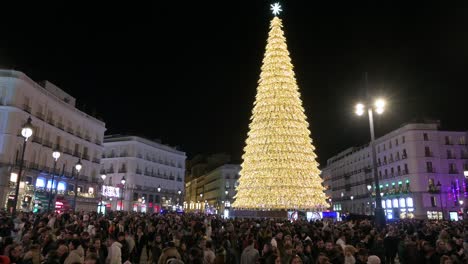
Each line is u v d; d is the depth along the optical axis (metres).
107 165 86.62
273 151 36.81
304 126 39.03
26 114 48.50
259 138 38.09
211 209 119.31
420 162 70.12
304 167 37.09
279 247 12.85
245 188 37.88
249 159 38.34
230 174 117.50
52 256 9.02
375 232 15.78
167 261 9.22
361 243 11.66
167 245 10.48
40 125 51.91
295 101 39.31
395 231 18.03
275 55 40.53
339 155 110.25
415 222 31.50
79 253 10.17
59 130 56.41
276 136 37.28
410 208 70.38
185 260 11.80
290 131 37.62
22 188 46.84
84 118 64.12
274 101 38.56
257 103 39.78
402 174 73.62
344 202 102.12
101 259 11.34
